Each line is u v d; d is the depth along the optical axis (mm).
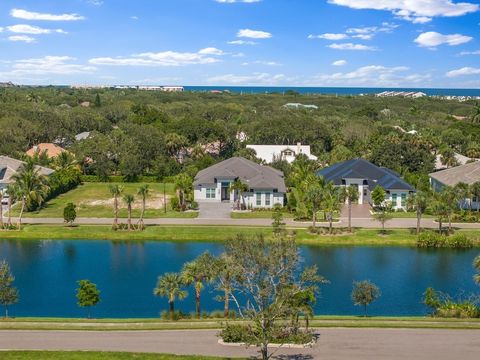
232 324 42531
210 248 70875
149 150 123250
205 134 142750
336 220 84125
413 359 37094
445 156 121750
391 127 178125
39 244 73188
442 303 49812
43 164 113812
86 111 183875
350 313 48969
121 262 65000
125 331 42719
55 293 54469
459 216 84312
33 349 38500
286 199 96312
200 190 98562
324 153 141875
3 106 166000
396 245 73188
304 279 34375
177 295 49688
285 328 38656
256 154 135375
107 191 107875
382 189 89125
